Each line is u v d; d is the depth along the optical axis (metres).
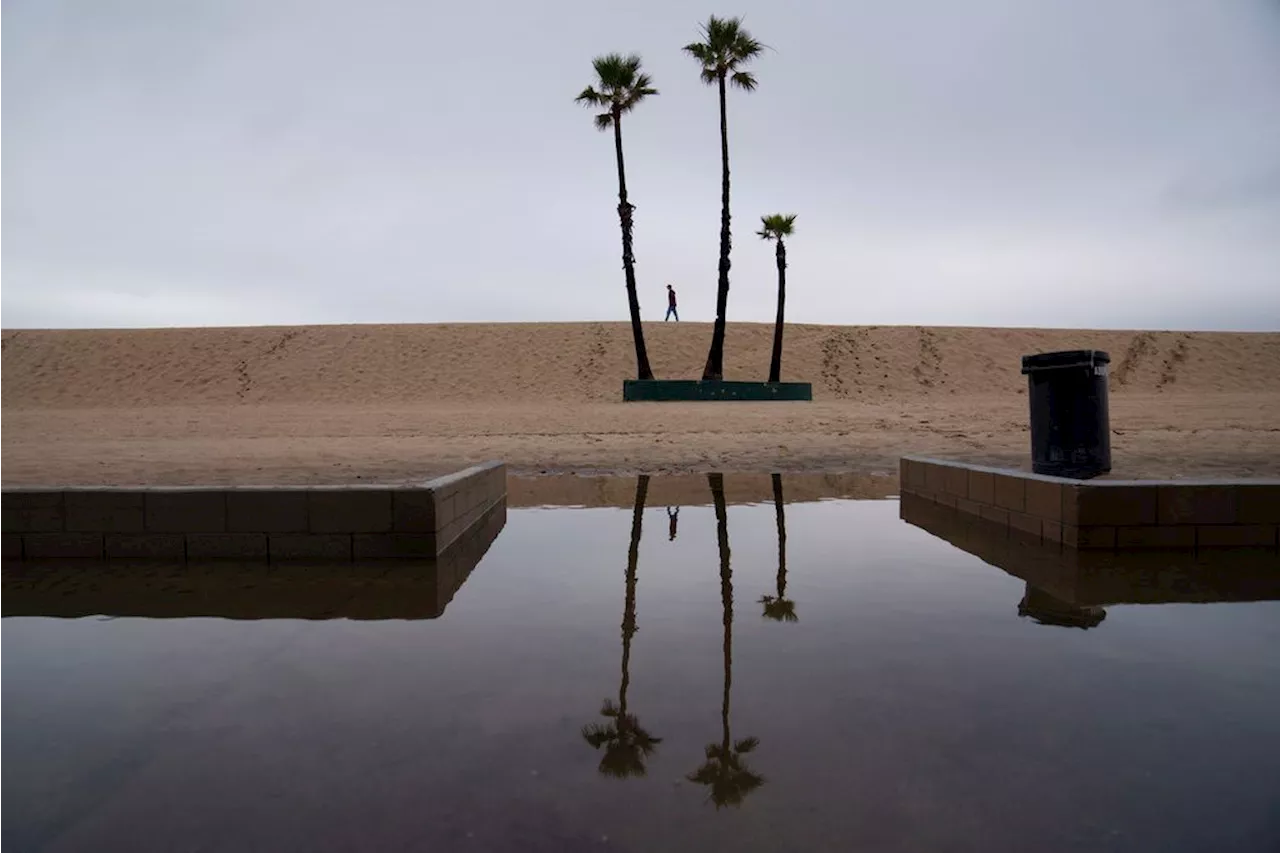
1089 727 2.35
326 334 40.69
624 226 26.78
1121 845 1.73
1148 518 5.16
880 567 4.70
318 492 5.23
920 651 3.08
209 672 2.94
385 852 1.72
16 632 3.52
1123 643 3.17
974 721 2.39
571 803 1.92
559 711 2.50
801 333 41.38
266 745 2.28
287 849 1.74
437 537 5.20
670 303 41.19
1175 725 2.36
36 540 5.30
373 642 3.30
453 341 39.09
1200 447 10.68
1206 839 1.75
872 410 21.11
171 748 2.27
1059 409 7.05
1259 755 2.15
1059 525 5.36
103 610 3.92
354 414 22.73
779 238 29.66
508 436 14.84
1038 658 2.99
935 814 1.86
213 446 13.23
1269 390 33.19
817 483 9.11
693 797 1.94
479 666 2.96
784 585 4.24
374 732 2.36
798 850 1.71
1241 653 3.04
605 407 23.77
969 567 4.68
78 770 2.15
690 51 26.39
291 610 3.88
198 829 1.83
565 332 40.22
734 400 25.72
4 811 1.93
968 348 39.53
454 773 2.09
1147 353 38.59
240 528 5.27
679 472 10.30
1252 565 4.69
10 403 31.83
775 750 2.20
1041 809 1.88
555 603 3.91
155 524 5.29
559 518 6.71
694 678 2.79
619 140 26.59
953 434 14.23
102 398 32.56
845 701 2.56
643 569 4.69
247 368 36.16
